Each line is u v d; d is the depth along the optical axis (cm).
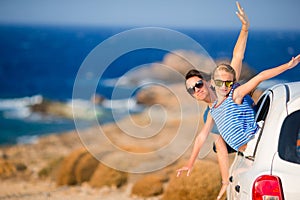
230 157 1469
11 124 5069
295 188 608
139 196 1616
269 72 736
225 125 736
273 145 644
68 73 12206
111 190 1772
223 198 1281
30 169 2355
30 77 11456
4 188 1877
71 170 1922
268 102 734
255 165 650
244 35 916
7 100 7650
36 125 4962
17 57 15700
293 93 697
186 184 1349
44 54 16612
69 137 3431
